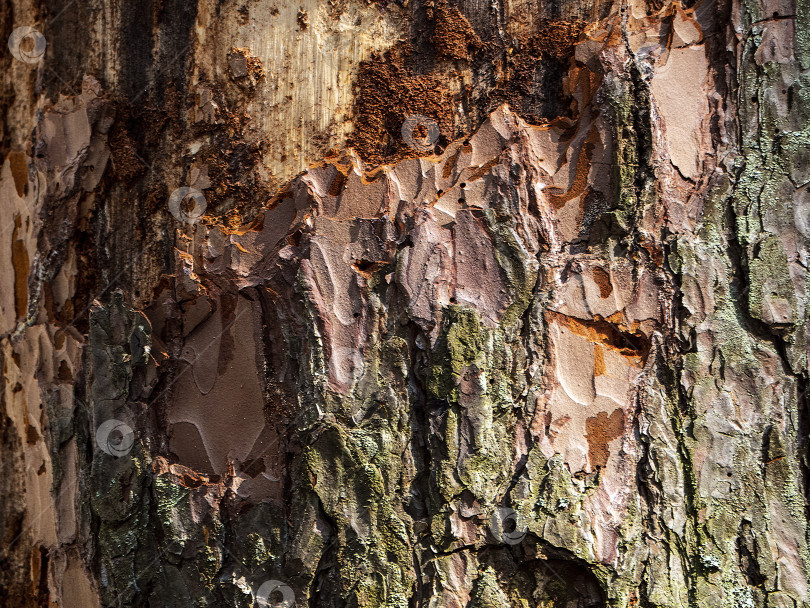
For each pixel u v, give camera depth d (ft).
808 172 3.46
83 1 3.55
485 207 3.44
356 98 3.48
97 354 3.51
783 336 3.46
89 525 3.51
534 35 3.47
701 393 3.44
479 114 3.47
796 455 3.46
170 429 3.49
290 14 3.48
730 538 3.43
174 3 3.51
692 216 3.46
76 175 3.53
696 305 3.45
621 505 3.42
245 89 3.49
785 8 3.47
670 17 3.47
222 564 3.46
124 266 3.51
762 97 3.47
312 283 3.44
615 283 3.44
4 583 3.66
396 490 3.43
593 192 3.45
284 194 3.48
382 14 3.48
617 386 3.43
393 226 3.45
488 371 3.43
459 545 3.42
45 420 3.57
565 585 3.43
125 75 3.52
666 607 3.40
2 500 3.67
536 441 3.42
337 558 3.43
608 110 3.44
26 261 3.60
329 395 3.44
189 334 3.49
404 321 3.44
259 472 3.46
